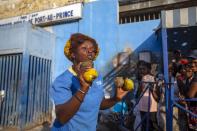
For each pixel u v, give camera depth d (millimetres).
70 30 8164
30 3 9062
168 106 3393
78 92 1529
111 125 5250
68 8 8055
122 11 7484
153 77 4809
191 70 3771
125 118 5074
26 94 6805
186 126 3910
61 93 1699
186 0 6531
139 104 4719
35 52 7258
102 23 7613
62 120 1602
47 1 8695
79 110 1748
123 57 7191
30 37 7027
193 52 6117
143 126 4578
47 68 7914
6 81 6980
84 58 1778
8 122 6707
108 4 7578
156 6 6988
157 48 6746
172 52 6406
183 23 4844
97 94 1832
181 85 4148
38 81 7383
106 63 7410
